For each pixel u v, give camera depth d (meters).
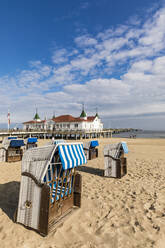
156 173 8.45
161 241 3.20
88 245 3.07
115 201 5.04
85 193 5.66
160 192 5.79
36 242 3.10
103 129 56.44
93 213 4.27
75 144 4.25
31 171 3.56
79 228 3.60
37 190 3.44
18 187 6.13
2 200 5.01
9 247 2.94
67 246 3.03
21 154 11.51
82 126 42.16
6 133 32.12
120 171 7.46
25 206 3.58
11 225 3.62
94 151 13.21
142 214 4.26
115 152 7.69
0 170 8.64
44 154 3.46
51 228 3.48
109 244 3.11
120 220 3.97
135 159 12.70
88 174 8.21
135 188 6.20
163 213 4.30
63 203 4.04
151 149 19.50
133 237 3.32
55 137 46.62
